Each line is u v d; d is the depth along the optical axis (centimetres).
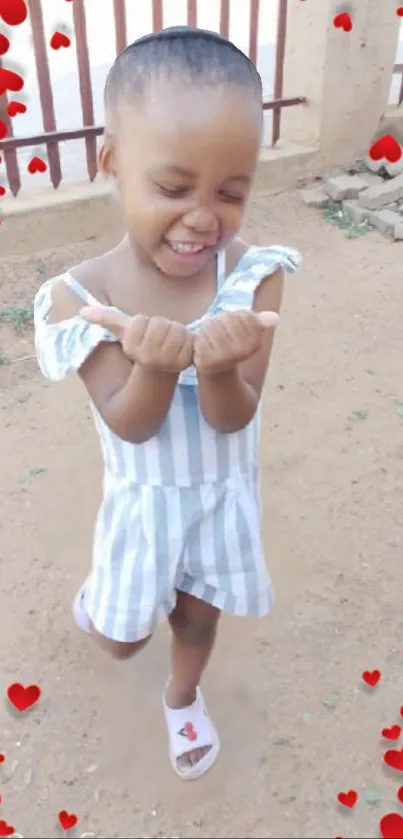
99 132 491
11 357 388
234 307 164
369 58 541
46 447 332
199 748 218
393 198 525
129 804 213
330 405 356
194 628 205
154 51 138
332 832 207
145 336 135
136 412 150
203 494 177
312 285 452
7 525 294
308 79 542
